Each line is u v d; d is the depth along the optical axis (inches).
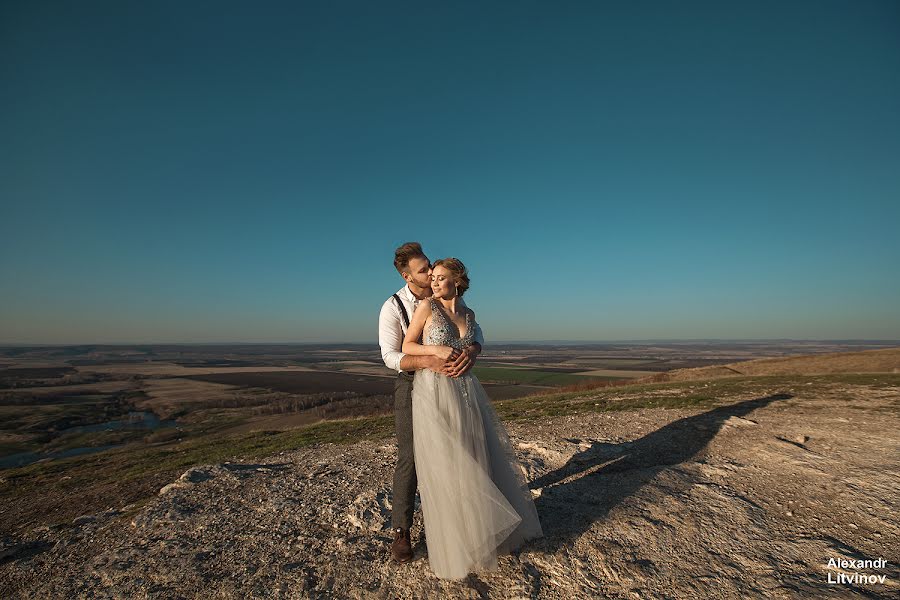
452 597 96.1
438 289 110.3
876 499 134.9
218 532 138.7
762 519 126.0
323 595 98.7
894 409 283.7
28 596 111.8
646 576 99.6
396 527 111.7
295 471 215.5
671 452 197.8
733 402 354.3
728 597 90.9
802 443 201.8
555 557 109.6
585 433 261.3
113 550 132.6
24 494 352.8
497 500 104.9
